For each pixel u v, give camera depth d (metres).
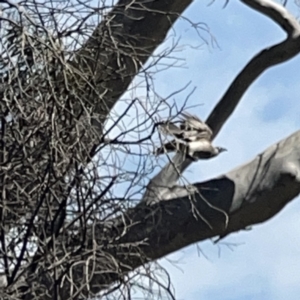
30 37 7.95
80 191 8.20
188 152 10.16
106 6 8.67
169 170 10.29
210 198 10.88
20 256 8.16
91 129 8.26
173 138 8.76
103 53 8.76
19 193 8.16
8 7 8.16
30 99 8.07
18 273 8.27
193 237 10.68
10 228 8.34
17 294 7.98
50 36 8.01
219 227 10.82
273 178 10.91
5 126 8.16
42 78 8.08
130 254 8.48
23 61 8.03
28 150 8.14
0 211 8.23
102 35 8.57
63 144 8.06
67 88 8.02
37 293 8.23
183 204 10.57
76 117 8.22
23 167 8.14
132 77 8.77
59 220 8.29
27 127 8.09
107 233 8.55
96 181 8.28
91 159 8.27
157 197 10.09
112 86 8.80
